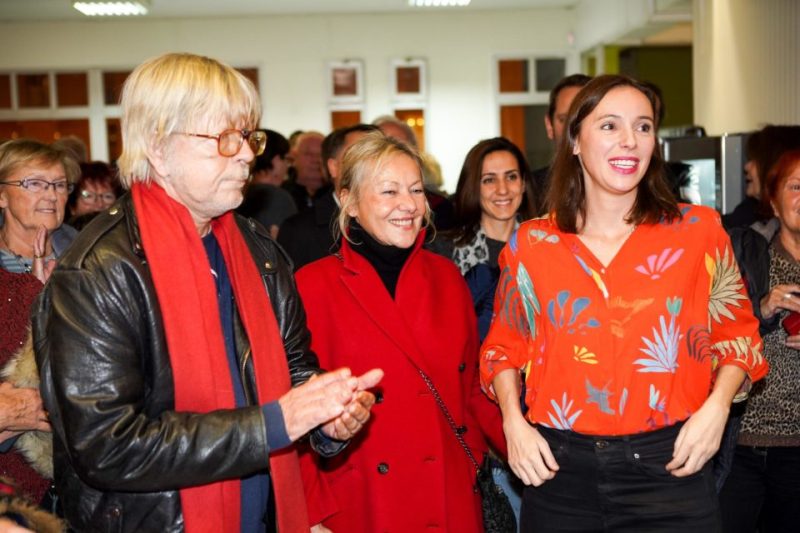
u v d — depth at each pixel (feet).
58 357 4.19
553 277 5.65
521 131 38.34
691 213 5.60
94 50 36.91
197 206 4.65
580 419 5.48
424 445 6.43
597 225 5.74
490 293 8.23
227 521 4.59
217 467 4.23
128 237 4.48
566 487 5.59
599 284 5.53
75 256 4.32
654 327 5.41
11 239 7.52
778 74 19.88
